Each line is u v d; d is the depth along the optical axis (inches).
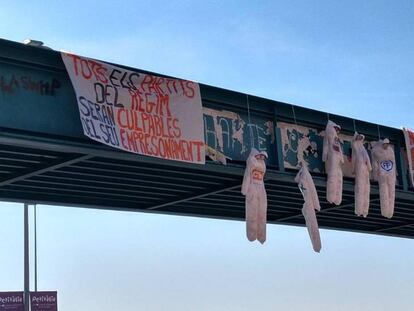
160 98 451.5
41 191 539.8
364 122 589.9
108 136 417.7
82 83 415.8
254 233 487.2
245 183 490.3
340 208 643.5
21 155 434.3
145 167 478.0
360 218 708.7
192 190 559.5
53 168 451.8
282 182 547.2
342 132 578.2
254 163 491.8
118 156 429.7
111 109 425.4
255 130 518.0
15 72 404.2
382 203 575.2
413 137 625.6
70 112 420.2
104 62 429.1
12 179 475.8
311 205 514.9
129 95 436.5
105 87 426.0
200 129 467.8
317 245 510.6
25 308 1141.7
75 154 431.8
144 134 438.0
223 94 496.4
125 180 515.8
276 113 531.5
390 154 582.2
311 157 552.7
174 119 455.8
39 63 410.0
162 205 595.8
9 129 394.9
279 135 532.1
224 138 496.4
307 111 551.5
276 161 526.6
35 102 408.2
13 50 401.1
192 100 467.5
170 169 484.7
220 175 513.3
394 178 582.6
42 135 406.3
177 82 461.7
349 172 576.4
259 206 491.2
